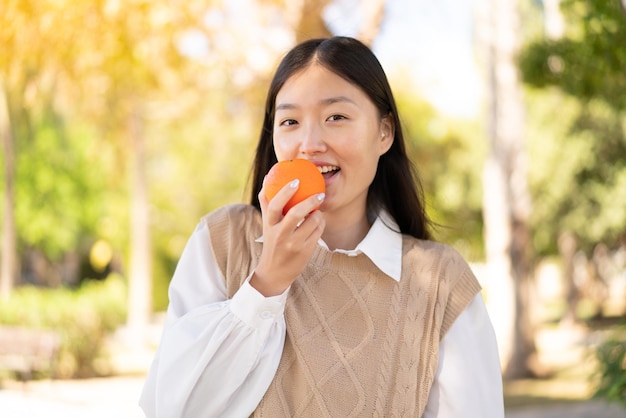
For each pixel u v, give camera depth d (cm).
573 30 907
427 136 2020
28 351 1043
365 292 169
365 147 166
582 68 737
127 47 736
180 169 2223
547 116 1831
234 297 154
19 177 2092
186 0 739
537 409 979
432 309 169
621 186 1852
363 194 180
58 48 717
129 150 1628
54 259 2650
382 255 172
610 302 3375
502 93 1185
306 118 164
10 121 1529
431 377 164
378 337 165
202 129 1983
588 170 1881
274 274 151
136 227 1652
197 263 172
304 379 159
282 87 170
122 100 1085
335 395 158
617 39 545
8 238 1559
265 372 156
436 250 179
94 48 730
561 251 2467
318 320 164
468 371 167
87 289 1318
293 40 705
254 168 190
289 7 704
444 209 1944
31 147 2047
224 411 158
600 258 2645
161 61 776
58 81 788
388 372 162
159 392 154
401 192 192
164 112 1232
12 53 712
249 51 770
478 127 2119
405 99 1875
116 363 1374
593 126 1800
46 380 1152
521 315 1225
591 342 1844
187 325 157
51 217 2186
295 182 147
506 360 1230
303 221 149
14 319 1155
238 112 1027
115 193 2269
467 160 2120
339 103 163
